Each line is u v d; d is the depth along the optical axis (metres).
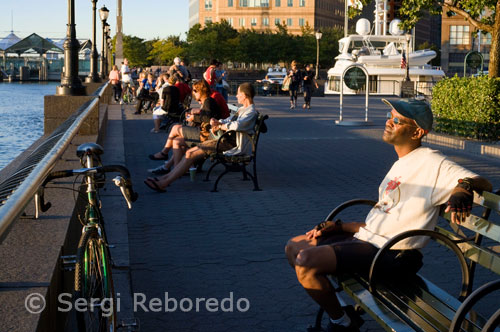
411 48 57.66
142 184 9.85
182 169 9.28
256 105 34.25
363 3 19.38
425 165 3.77
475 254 3.51
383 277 3.76
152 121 22.17
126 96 35.19
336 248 3.73
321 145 15.55
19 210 2.98
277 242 6.59
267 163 12.39
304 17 137.50
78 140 10.28
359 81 21.52
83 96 12.30
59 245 3.87
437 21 185.50
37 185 3.46
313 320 4.57
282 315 4.65
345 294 5.09
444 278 5.48
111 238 6.39
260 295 5.05
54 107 12.28
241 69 110.62
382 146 15.39
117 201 8.20
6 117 29.22
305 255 3.70
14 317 2.83
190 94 18.16
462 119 15.88
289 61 104.06
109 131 17.83
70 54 12.88
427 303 3.40
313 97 47.69
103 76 43.75
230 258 6.02
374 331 4.35
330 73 58.41
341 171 11.41
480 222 3.58
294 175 10.92
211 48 102.69
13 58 134.62
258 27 139.50
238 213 7.93
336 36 106.06
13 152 16.83
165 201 8.62
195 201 8.65
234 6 140.25
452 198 3.49
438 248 6.38
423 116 3.81
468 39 88.50
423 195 3.73
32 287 3.19
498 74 16.80
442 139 15.92
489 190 3.54
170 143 11.48
